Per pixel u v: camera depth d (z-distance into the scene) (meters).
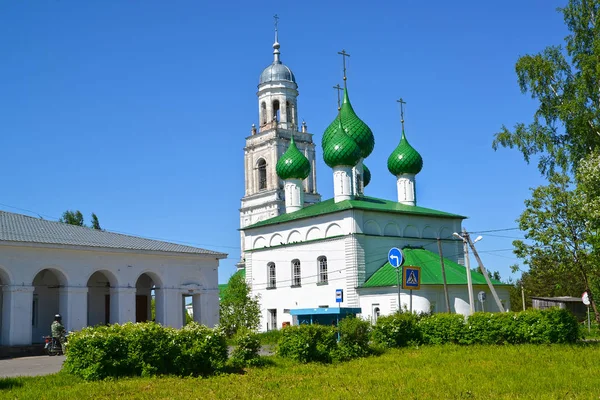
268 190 89.75
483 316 31.56
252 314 59.88
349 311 35.91
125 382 21.12
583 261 39.69
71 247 39.69
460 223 68.19
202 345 23.64
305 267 62.84
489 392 17.78
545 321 30.20
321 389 19.31
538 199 40.72
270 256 66.56
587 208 36.56
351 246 58.53
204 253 47.25
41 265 38.62
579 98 40.06
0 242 36.34
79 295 40.22
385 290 55.59
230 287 68.06
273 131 90.31
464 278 55.16
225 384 20.98
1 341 37.22
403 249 60.88
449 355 27.48
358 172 69.06
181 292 45.78
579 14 42.12
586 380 19.28
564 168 42.12
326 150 65.94
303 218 63.56
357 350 28.53
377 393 18.11
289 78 94.25
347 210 59.53
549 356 25.47
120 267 42.62
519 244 41.22
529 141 43.75
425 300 53.00
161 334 23.41
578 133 41.16
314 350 27.34
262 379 22.19
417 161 69.81
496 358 25.66
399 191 70.06
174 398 18.08
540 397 16.61
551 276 44.53
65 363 23.28
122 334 23.00
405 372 22.59
